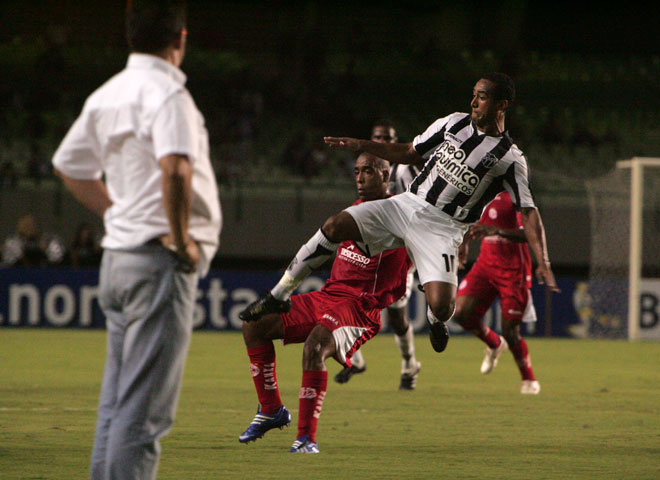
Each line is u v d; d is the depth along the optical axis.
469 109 67.69
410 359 19.91
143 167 7.47
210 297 39.41
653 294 40.06
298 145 55.84
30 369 23.75
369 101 67.25
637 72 74.19
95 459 7.86
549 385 21.89
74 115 59.00
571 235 46.22
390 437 13.53
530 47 77.38
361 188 14.97
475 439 13.46
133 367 7.42
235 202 45.84
